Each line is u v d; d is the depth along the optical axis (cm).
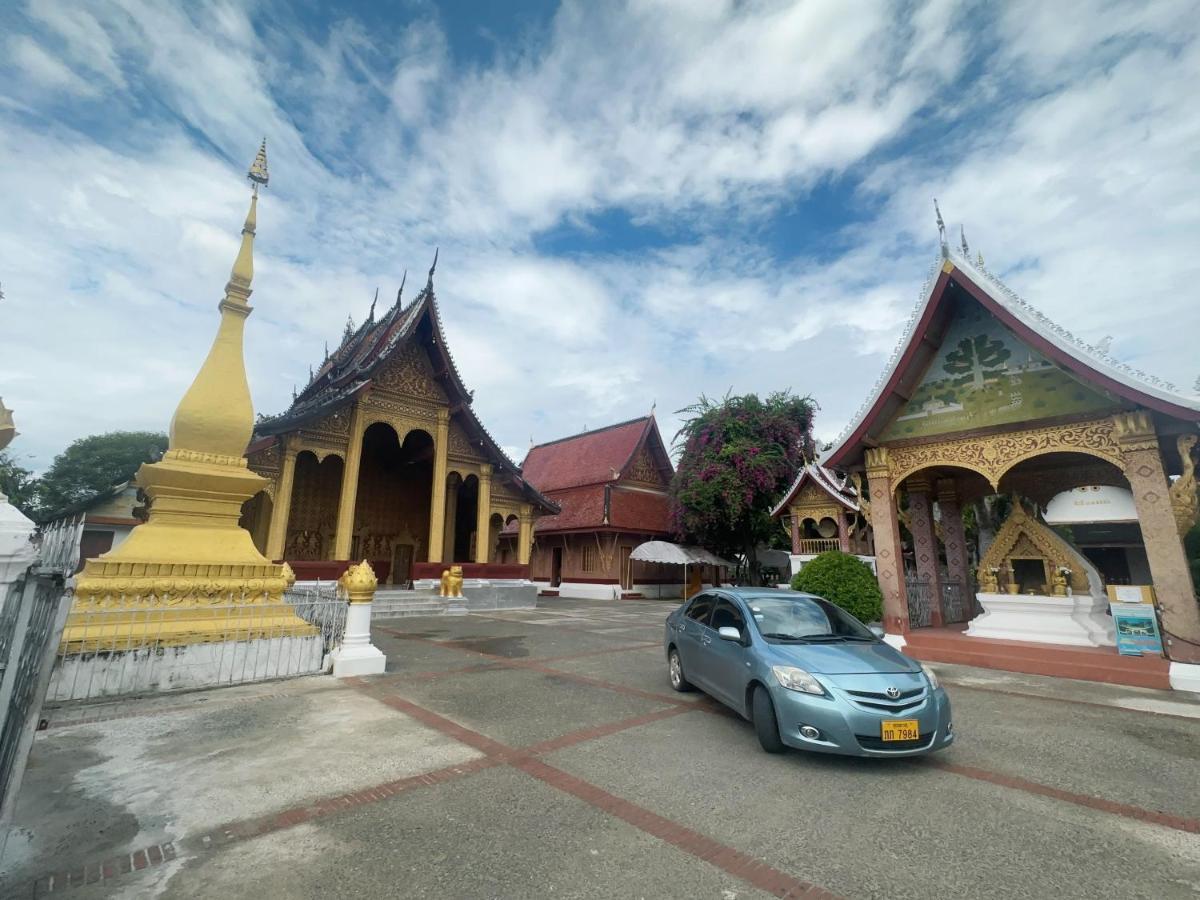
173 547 820
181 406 887
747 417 3030
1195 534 1439
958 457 1052
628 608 2417
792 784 458
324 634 912
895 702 484
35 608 299
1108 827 390
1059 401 945
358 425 1975
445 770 475
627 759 508
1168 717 656
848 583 1118
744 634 616
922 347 1067
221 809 396
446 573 1952
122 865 325
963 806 421
